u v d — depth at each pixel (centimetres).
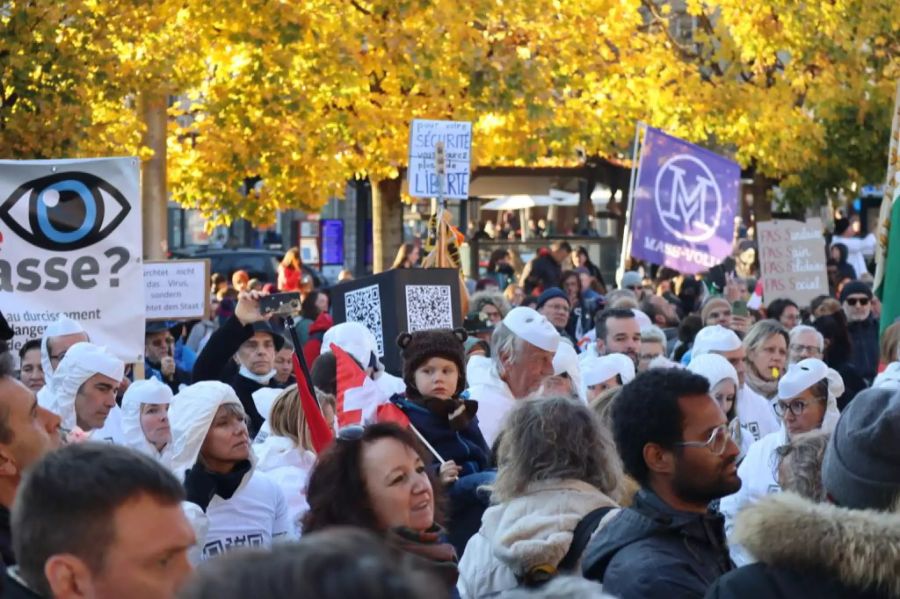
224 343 1263
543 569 714
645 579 637
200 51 2927
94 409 1159
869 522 513
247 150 3159
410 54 3053
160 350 1845
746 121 3691
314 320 2092
